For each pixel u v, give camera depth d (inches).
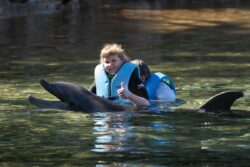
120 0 2017.7
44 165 390.6
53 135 467.2
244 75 751.7
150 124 498.3
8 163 396.2
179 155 407.2
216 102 547.5
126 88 568.4
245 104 577.9
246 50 999.6
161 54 962.1
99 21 1475.1
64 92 569.3
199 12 1680.6
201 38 1176.8
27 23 1409.9
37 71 793.6
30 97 586.6
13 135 469.7
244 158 397.7
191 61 881.5
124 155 409.4
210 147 426.0
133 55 954.7
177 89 663.8
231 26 1378.0
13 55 953.5
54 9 1706.4
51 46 1058.1
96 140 450.0
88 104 557.0
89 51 992.9
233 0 2010.3
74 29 1320.1
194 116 525.3
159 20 1504.7
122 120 512.4
